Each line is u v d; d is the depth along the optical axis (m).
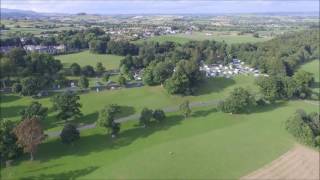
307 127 138.50
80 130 153.50
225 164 121.50
